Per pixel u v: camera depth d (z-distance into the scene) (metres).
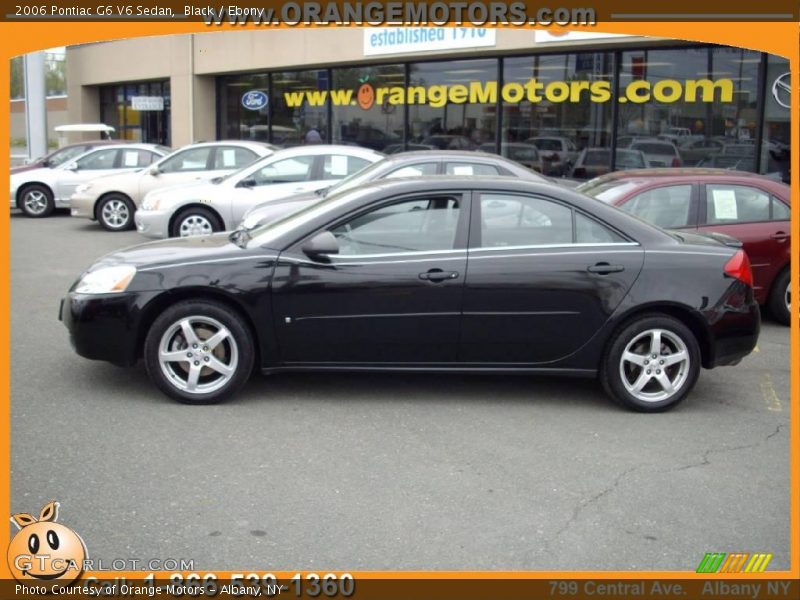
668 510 4.32
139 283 5.71
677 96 14.88
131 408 5.70
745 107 14.14
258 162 12.95
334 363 5.80
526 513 4.27
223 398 5.79
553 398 6.14
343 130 20.50
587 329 5.77
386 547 3.91
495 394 6.21
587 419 5.70
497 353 5.81
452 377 6.61
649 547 3.95
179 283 5.67
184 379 5.79
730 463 4.95
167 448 5.02
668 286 5.76
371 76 19.59
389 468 4.79
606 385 5.84
